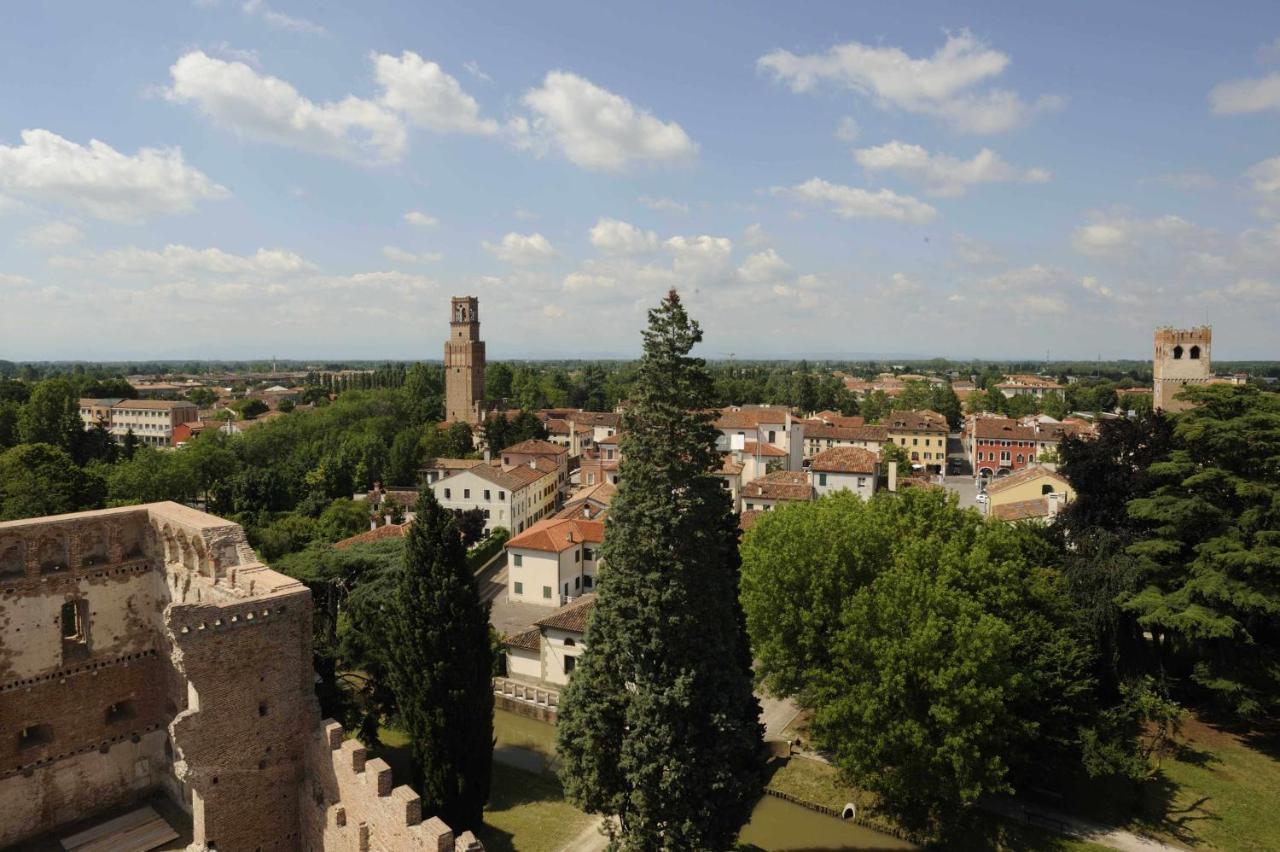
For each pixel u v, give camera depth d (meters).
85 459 112.00
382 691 44.22
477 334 178.88
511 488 101.06
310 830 30.69
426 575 37.66
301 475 115.06
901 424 158.00
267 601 29.78
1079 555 47.75
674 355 30.62
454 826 37.25
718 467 32.34
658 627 29.61
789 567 44.09
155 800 38.94
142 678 39.19
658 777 29.48
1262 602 39.44
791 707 53.44
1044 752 40.31
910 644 36.91
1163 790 40.88
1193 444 46.56
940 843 38.66
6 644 34.69
